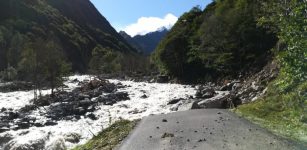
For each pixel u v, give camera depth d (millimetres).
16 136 30359
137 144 16312
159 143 16172
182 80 109750
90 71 160750
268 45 79250
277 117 22203
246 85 52938
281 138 16266
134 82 105375
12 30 177875
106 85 79562
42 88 84938
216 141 16000
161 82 112188
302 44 13031
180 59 113938
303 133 17219
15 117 45781
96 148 17062
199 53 100250
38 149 23984
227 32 87000
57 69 74062
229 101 36156
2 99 66188
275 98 26234
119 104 52031
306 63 13086
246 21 81875
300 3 12977
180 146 15352
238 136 16891
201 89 70312
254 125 19797
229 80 81500
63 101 59312
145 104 50688
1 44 147750
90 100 56000
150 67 164625
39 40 79750
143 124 21156
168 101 51094
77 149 18156
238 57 84312
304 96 13969
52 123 40688
